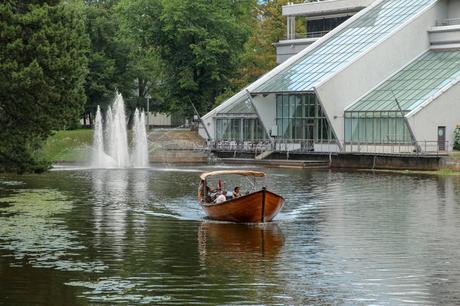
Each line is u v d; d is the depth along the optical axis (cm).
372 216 5994
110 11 15750
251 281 3822
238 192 5944
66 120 6512
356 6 14912
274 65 16150
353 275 3959
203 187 6100
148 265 4156
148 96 15288
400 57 12838
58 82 6356
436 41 13138
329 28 15638
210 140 13975
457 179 9300
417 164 10731
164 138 14175
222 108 13888
